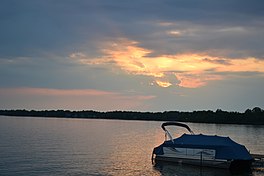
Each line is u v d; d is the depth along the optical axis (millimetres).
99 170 42844
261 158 48531
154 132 139625
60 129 145000
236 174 41469
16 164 46062
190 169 44031
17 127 148750
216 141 45875
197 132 137125
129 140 92500
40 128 146250
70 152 60625
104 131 140250
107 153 60469
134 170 43250
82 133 120438
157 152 48906
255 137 106312
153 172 42188
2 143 73562
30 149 63531
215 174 41500
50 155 55781
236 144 45562
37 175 39281
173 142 47750
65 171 41781
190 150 46250
